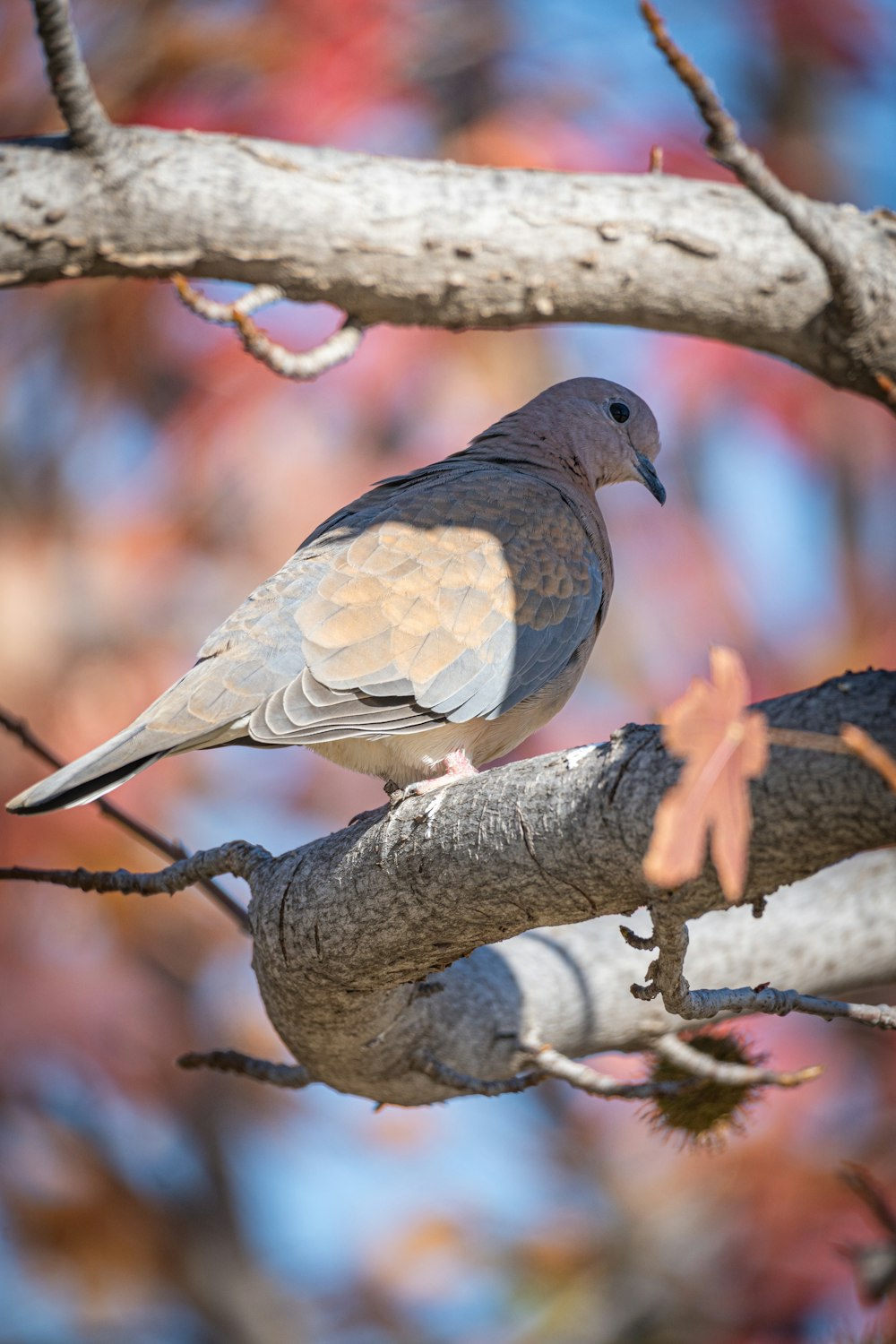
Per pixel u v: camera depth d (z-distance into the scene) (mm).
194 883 6699
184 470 12609
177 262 7559
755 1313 12070
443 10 12672
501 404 12227
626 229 7742
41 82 12828
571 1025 7633
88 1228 13320
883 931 8164
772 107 12961
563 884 5285
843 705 4602
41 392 13008
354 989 6234
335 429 12352
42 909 12398
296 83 12320
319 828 12969
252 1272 13914
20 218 7348
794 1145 12234
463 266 7691
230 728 6820
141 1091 12922
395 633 7098
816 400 12461
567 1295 13016
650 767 4980
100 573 12680
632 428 9852
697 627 12508
